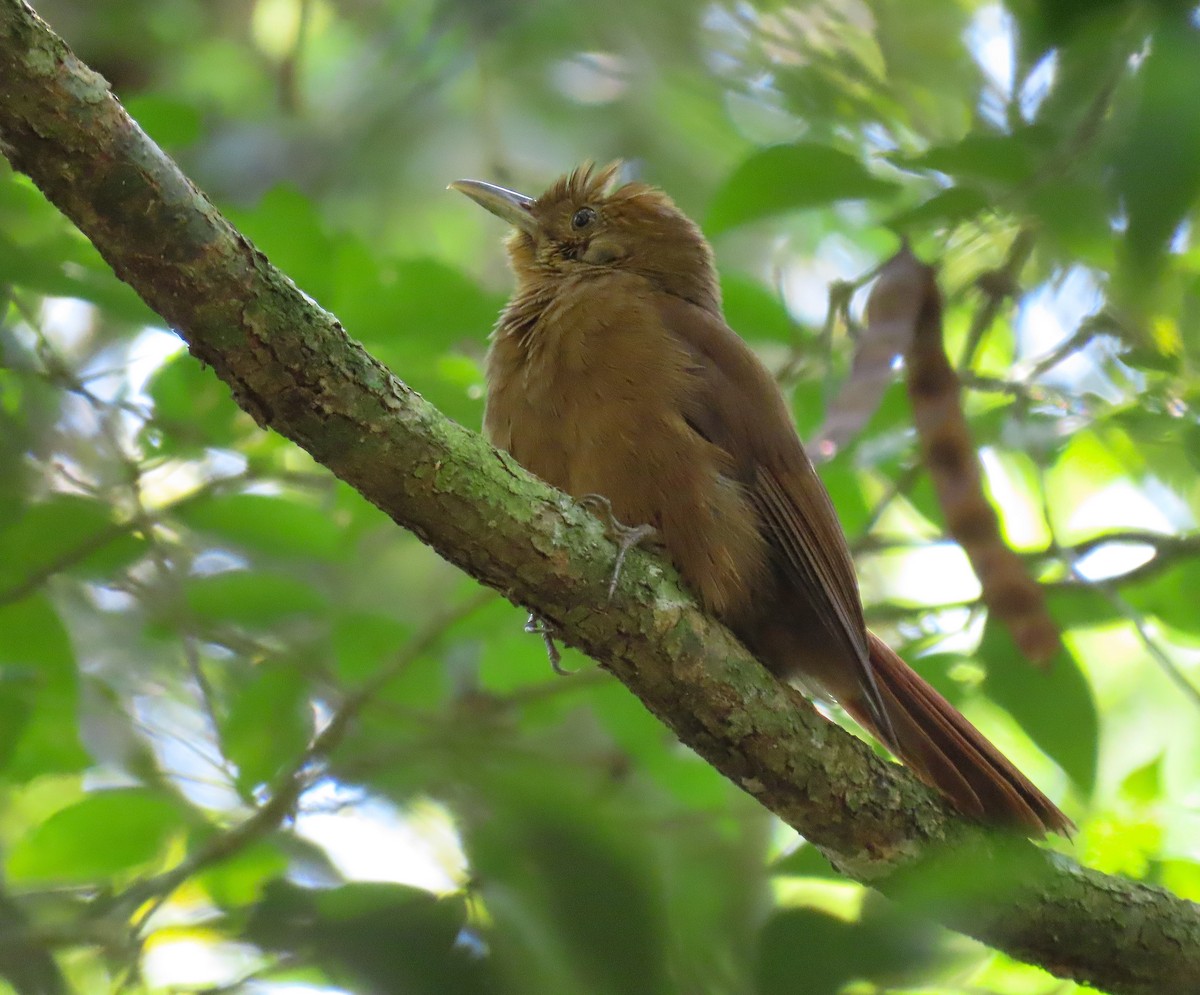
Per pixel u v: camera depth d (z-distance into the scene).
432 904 5.60
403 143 16.19
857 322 10.20
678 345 9.00
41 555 9.28
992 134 7.61
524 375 9.01
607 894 5.48
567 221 10.78
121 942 6.87
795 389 10.52
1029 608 8.31
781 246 13.38
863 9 11.49
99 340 11.86
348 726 9.14
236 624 9.90
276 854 8.63
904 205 9.50
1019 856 7.81
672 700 7.48
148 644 10.93
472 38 14.59
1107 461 11.95
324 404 6.20
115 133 5.60
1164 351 9.39
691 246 10.47
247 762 9.18
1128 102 5.14
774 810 7.81
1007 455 11.96
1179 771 13.12
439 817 7.84
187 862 7.88
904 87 10.63
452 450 6.56
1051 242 8.41
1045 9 4.89
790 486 9.05
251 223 9.81
